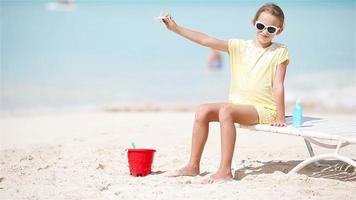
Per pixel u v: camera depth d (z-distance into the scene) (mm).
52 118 15922
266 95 8789
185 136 11750
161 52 28297
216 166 9266
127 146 10875
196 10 39562
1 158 10086
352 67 24203
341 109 17688
